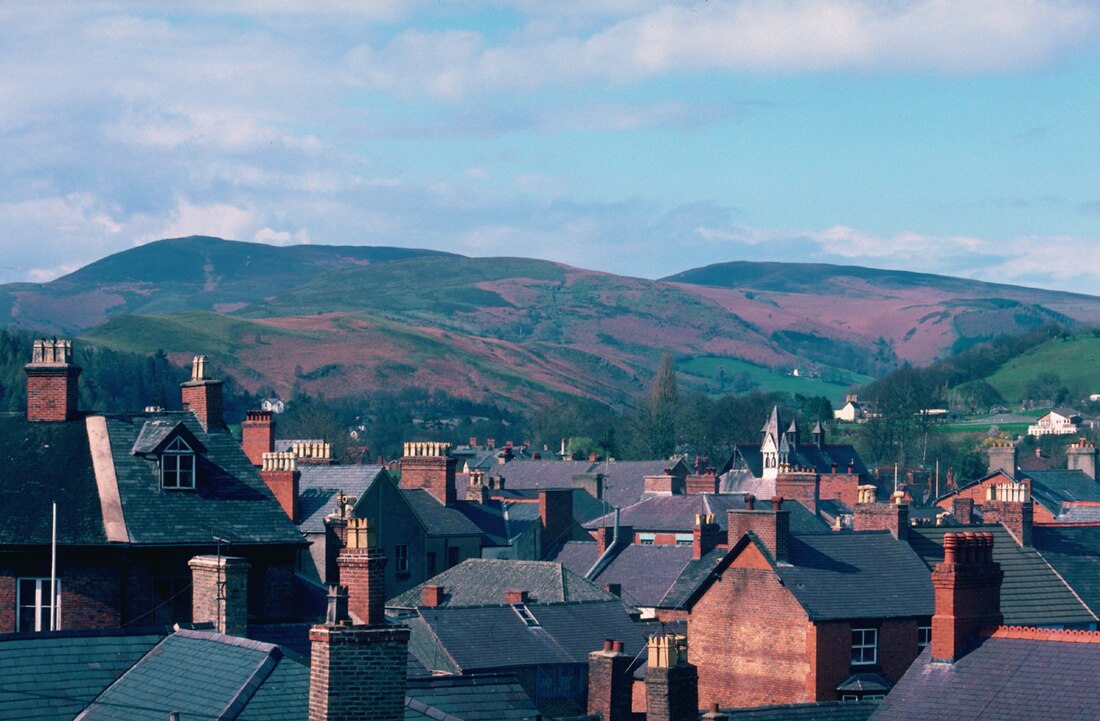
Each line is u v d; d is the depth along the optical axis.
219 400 81.69
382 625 44.25
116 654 51.25
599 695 80.88
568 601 104.56
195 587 55.81
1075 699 55.94
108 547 71.44
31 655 49.84
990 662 59.75
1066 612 97.00
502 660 91.00
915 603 93.50
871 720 59.75
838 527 138.50
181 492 75.69
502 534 151.38
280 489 116.81
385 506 135.88
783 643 91.81
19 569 72.06
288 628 56.62
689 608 97.19
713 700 94.94
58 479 74.81
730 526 96.38
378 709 43.31
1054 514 169.25
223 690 46.56
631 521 160.88
